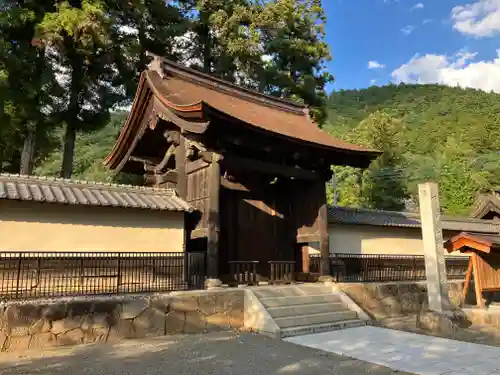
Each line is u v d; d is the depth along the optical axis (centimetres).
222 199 1299
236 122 981
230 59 2397
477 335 870
